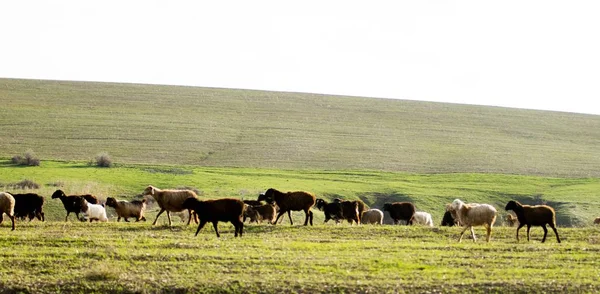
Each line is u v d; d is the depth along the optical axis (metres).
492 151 111.25
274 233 34.22
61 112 120.12
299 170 89.12
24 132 103.56
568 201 74.00
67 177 73.00
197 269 25.58
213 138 109.06
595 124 139.50
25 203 41.09
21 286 23.88
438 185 82.56
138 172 79.06
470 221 32.50
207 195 66.31
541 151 113.56
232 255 27.36
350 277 24.88
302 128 121.38
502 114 144.38
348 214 43.38
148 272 25.25
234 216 32.41
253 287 23.77
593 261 27.66
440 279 24.66
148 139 105.00
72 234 32.00
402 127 127.25
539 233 35.59
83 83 150.38
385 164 98.00
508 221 50.25
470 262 27.16
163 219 51.16
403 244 30.72
